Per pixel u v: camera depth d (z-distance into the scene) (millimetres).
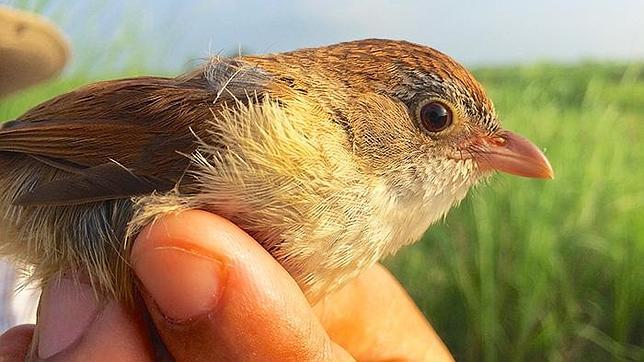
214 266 78
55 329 85
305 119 91
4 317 143
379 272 133
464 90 106
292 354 81
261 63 98
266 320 80
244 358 80
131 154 86
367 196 93
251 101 89
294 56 101
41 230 89
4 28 139
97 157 87
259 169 83
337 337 124
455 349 216
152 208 82
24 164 92
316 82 96
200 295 78
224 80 93
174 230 79
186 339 80
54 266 90
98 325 84
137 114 89
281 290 81
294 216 85
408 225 103
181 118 87
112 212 86
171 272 78
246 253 80
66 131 88
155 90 92
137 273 81
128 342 84
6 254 93
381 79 100
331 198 88
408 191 101
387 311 129
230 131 85
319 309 123
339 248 89
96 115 90
